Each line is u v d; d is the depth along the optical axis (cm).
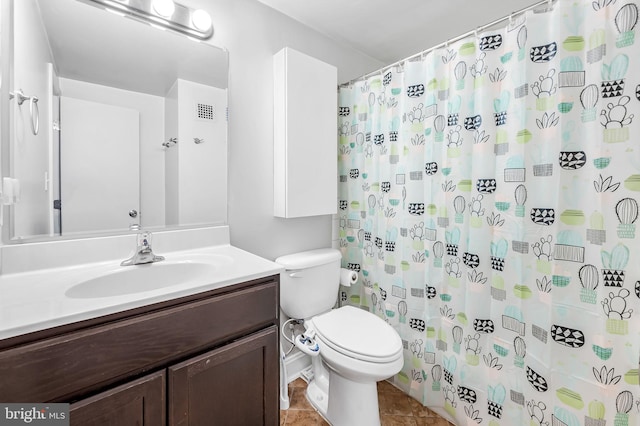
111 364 70
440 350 146
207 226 137
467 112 129
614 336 94
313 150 161
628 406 92
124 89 116
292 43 165
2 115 89
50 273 96
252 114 151
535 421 111
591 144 97
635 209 90
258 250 157
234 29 143
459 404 137
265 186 158
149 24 121
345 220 195
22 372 60
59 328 64
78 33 107
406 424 140
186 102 130
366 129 180
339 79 193
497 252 122
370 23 171
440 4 153
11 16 91
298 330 162
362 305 186
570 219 102
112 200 114
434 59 140
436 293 146
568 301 103
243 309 94
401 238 160
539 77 108
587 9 97
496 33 120
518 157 113
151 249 112
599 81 95
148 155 122
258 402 99
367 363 116
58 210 103
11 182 91
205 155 136
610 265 94
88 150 109
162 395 77
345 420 130
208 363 85
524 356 115
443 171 141
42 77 99
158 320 77
